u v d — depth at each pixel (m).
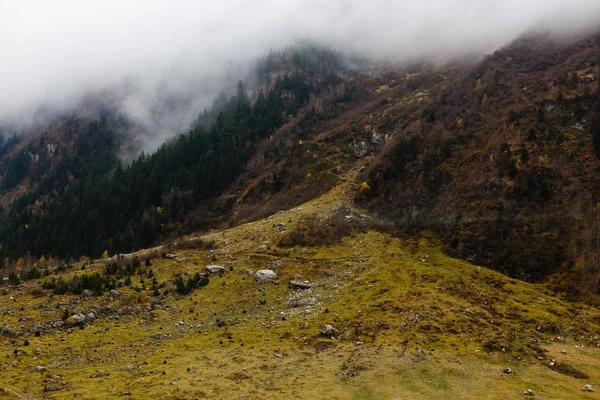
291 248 82.31
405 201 96.44
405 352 44.91
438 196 92.62
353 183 114.44
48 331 49.94
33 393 34.28
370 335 50.09
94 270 75.56
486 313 55.19
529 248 72.44
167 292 64.38
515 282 67.06
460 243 78.19
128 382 37.16
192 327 54.81
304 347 48.16
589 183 77.81
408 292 61.00
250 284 68.19
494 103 110.00
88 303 58.31
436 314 53.62
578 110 93.00
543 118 95.06
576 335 50.50
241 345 48.88
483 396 36.50
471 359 43.78
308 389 37.50
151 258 80.62
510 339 47.72
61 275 71.56
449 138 104.75
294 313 58.50
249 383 38.41
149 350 47.03
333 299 62.03
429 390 37.66
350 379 39.78
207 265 76.31
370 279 67.31
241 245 86.12
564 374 41.06
